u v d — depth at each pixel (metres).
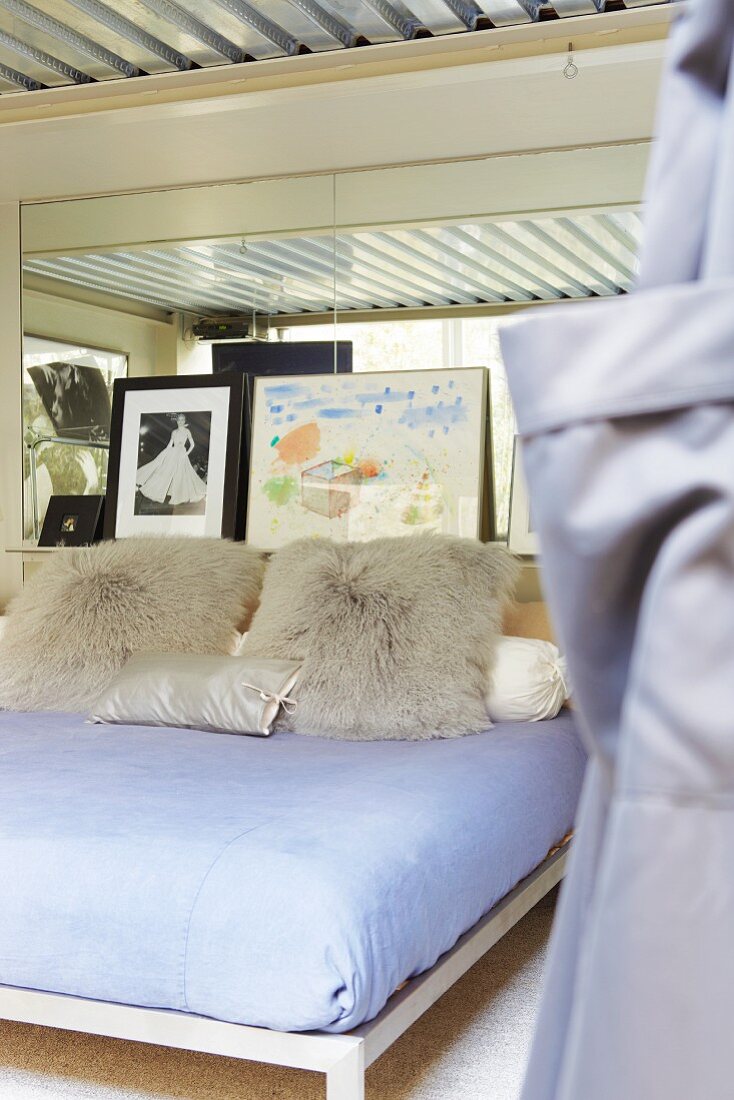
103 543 3.76
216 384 4.30
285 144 3.87
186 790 2.28
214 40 3.31
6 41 3.29
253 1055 1.71
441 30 3.24
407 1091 2.08
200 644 3.46
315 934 1.67
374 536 4.03
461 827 2.17
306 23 3.19
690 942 0.36
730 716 0.35
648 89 3.33
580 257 3.86
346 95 3.38
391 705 2.95
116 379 4.44
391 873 1.84
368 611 3.11
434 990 1.97
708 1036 0.35
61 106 3.70
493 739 2.90
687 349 0.37
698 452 0.36
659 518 0.37
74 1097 2.07
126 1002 1.80
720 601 0.36
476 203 3.98
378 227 4.11
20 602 3.63
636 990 0.36
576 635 0.40
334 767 2.55
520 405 0.40
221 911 1.73
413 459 4.02
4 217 4.60
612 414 0.37
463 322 4.00
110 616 3.46
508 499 3.94
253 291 4.27
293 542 3.58
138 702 3.18
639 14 3.03
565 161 3.88
